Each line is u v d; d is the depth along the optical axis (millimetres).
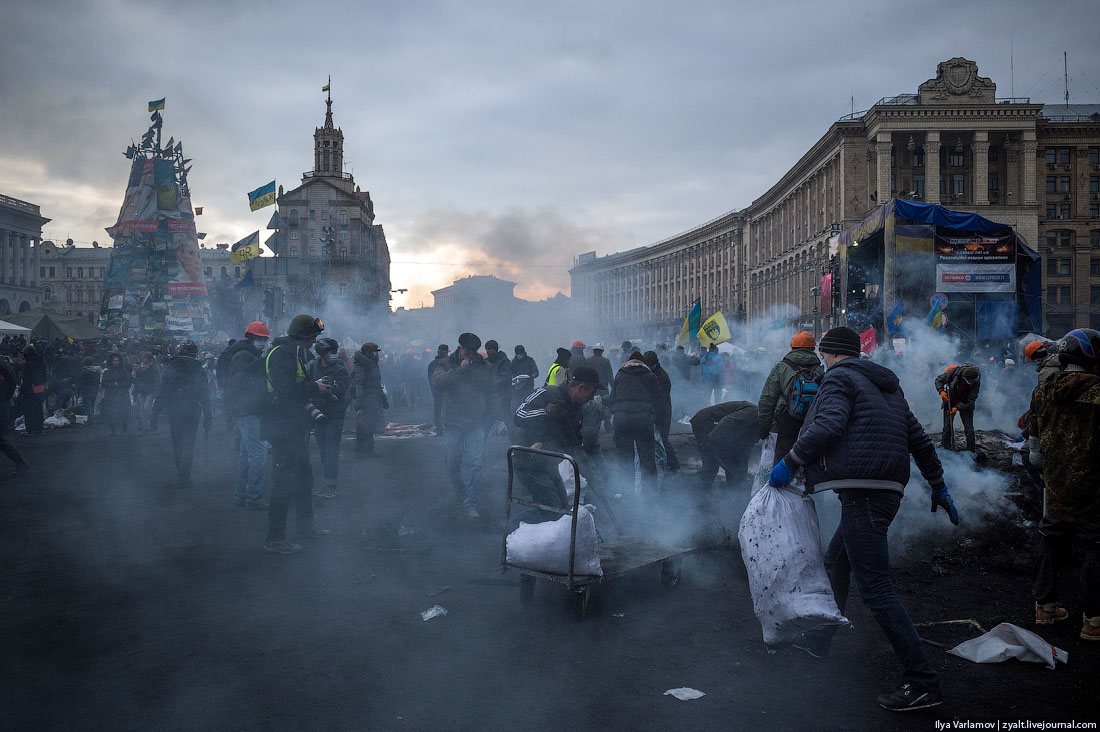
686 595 5445
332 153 85875
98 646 4352
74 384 20281
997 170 63156
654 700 3678
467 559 6340
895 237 21672
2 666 4059
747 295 92375
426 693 3744
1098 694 3721
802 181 73062
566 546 4816
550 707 3598
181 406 9625
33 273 90062
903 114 59844
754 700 3684
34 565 6059
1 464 11828
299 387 6562
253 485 8391
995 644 4168
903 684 3598
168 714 3508
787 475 4074
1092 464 4426
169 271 40906
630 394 8367
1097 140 72938
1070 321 73688
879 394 3838
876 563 3688
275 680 3891
